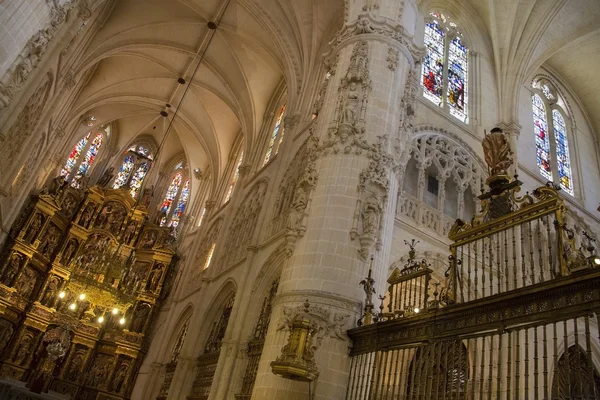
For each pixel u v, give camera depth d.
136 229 37.56
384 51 17.48
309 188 15.06
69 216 34.41
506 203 10.33
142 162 42.44
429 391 8.96
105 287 32.25
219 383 19.06
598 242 23.25
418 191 19.27
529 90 27.86
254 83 31.59
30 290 30.66
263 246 21.80
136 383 31.52
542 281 8.48
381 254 14.35
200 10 28.58
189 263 33.44
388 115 16.33
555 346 7.11
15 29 13.39
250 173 29.84
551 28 27.31
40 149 28.42
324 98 17.53
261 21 26.53
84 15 20.22
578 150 28.52
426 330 9.91
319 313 12.46
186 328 29.53
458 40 26.27
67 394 29.61
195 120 37.62
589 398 6.52
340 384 11.78
